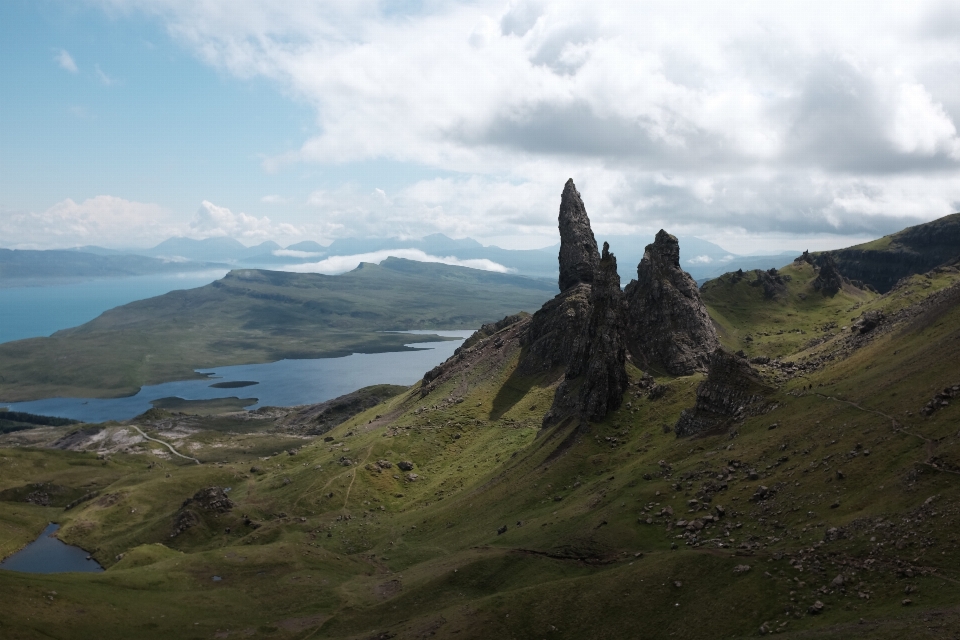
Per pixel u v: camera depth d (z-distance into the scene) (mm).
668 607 110062
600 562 134625
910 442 120125
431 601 143500
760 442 155750
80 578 166875
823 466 130250
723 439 171750
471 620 123125
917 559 93875
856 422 139125
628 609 113562
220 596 165250
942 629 77938
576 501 178500
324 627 143875
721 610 103250
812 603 95938
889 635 80875
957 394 125812
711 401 190500
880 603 89562
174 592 167375
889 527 102438
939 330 165250
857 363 181375
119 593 161750
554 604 121500
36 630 133750
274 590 168750
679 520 138875
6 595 144125
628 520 147000
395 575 172250
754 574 106750
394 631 132125
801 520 117750
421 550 190125
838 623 88562
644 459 188250
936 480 106000
